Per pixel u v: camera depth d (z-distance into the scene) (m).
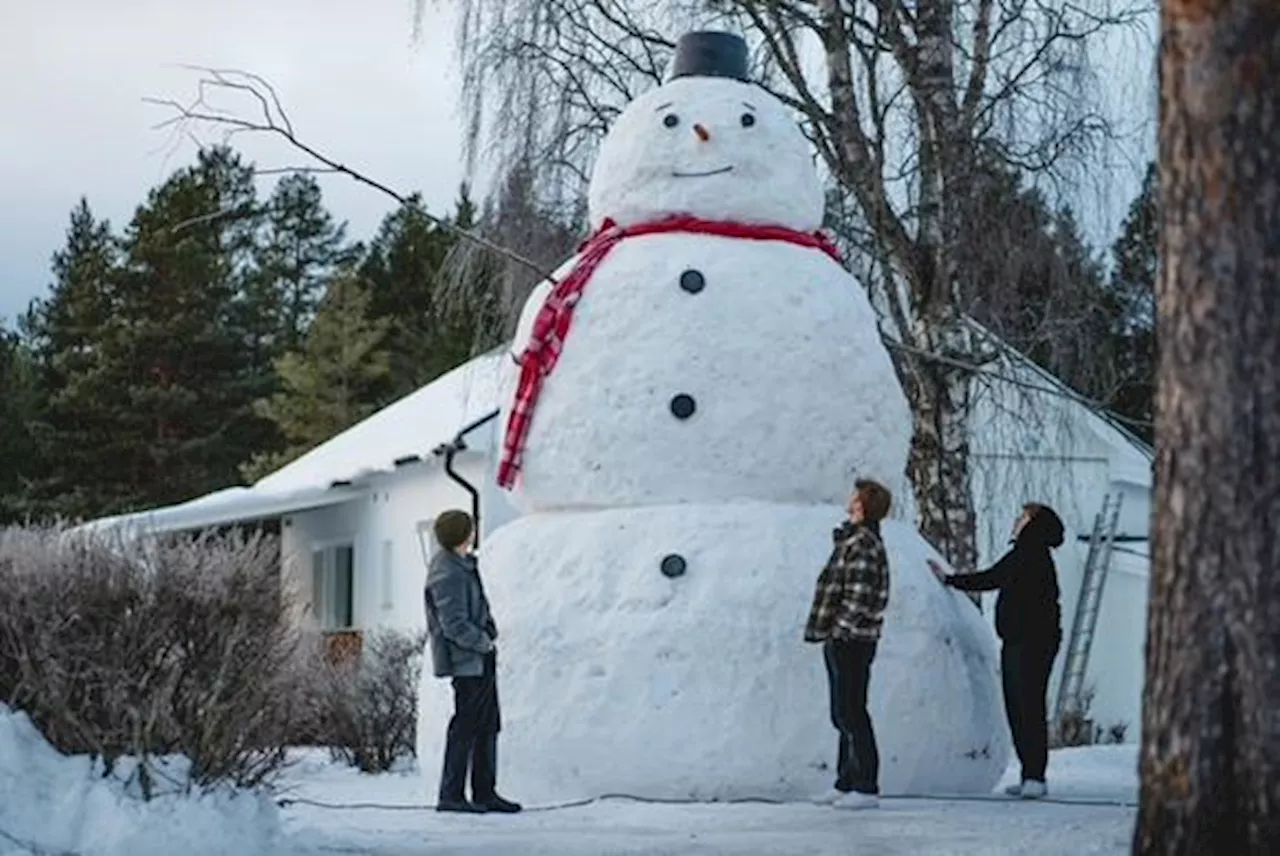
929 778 11.75
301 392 47.72
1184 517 5.23
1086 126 17.64
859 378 12.31
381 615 25.17
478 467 21.73
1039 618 11.86
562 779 11.40
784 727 11.27
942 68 17.64
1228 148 5.19
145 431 46.97
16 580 8.57
